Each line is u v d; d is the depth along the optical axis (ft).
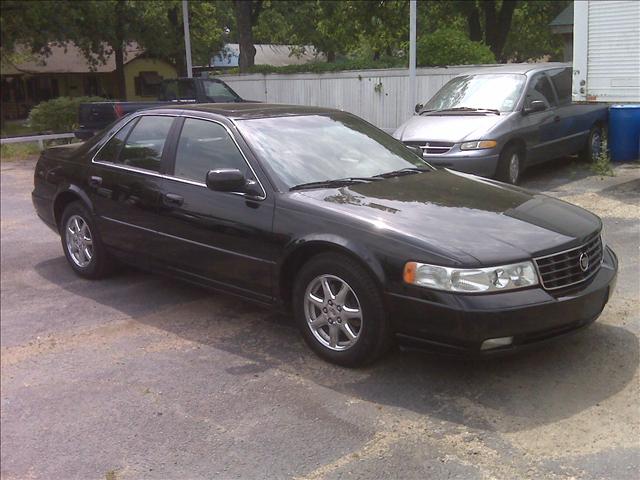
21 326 16.92
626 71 29.19
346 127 17.57
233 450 10.85
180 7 99.40
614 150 36.99
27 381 13.93
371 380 12.85
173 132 17.24
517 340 11.71
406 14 81.87
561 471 9.73
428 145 29.50
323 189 14.61
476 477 9.70
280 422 11.59
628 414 11.20
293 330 15.76
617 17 28.94
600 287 12.75
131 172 17.90
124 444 11.32
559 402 11.69
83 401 12.91
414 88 45.65
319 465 10.26
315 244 13.25
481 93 32.73
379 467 10.09
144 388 13.25
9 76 125.39
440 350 12.04
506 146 29.84
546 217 13.48
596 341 14.10
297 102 60.90
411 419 11.39
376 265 12.31
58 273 21.34
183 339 15.57
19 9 73.36
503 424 11.07
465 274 11.53
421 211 13.38
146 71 133.59
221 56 140.46
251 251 14.55
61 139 63.16
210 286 15.98
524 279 11.75
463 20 98.84
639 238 22.09
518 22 111.14
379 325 12.53
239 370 13.74
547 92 33.37
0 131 93.97
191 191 15.99
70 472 10.68
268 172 14.71
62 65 123.65
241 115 16.43
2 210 32.68
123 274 20.86
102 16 82.74
